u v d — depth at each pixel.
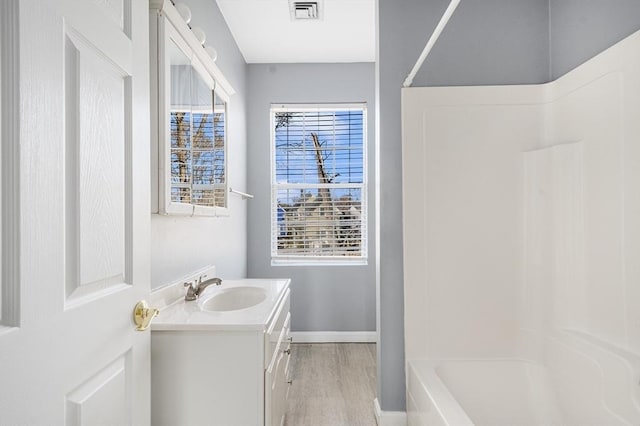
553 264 1.84
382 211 2.03
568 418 1.66
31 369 0.59
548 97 1.94
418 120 1.98
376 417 2.07
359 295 3.43
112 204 0.85
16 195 0.57
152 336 1.30
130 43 0.93
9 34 0.57
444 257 1.98
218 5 2.49
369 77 3.44
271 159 3.46
